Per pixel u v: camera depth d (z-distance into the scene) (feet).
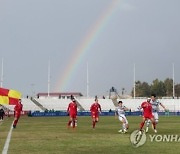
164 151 62.69
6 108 332.19
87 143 76.43
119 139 85.30
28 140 83.61
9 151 63.52
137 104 444.14
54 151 63.52
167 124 158.81
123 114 108.99
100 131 115.34
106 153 60.75
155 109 110.93
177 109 439.63
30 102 433.89
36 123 179.52
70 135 98.17
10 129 127.65
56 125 158.51
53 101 439.22
